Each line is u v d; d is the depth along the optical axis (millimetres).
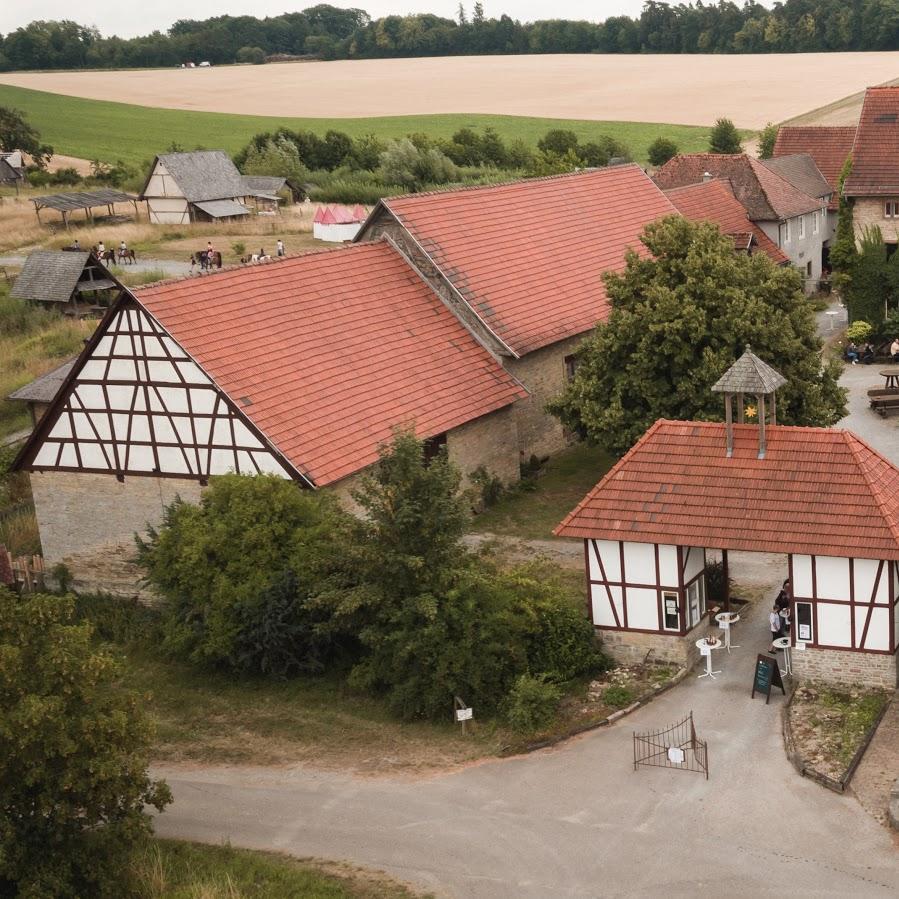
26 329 67375
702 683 30109
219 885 23578
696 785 25984
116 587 38531
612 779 26562
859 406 49469
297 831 25938
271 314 38750
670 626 30578
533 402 45438
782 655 30578
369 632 30062
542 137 137625
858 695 28594
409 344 41938
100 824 26438
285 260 41125
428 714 30016
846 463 29016
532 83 179125
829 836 23859
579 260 51031
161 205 100125
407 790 27094
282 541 32938
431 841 25047
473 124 148875
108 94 188750
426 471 31016
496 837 24953
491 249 47594
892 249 58250
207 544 32469
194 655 32594
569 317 47250
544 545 38656
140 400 36469
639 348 37875
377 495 30797
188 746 30109
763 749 27062
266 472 35344
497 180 111375
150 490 37125
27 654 23141
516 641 30531
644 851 23984
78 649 23688
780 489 29328
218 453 35875
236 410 35062
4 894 23172
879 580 28078
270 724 30719
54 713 22359
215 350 35906
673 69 180750
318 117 161625
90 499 38094
